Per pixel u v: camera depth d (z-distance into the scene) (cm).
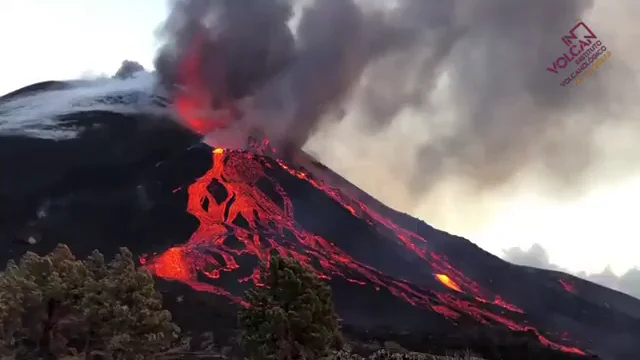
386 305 5350
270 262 2342
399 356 3534
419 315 5203
